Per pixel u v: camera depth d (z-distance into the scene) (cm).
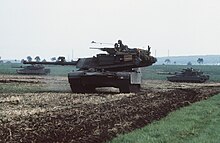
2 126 1314
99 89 3697
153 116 1719
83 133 1244
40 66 7331
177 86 4616
